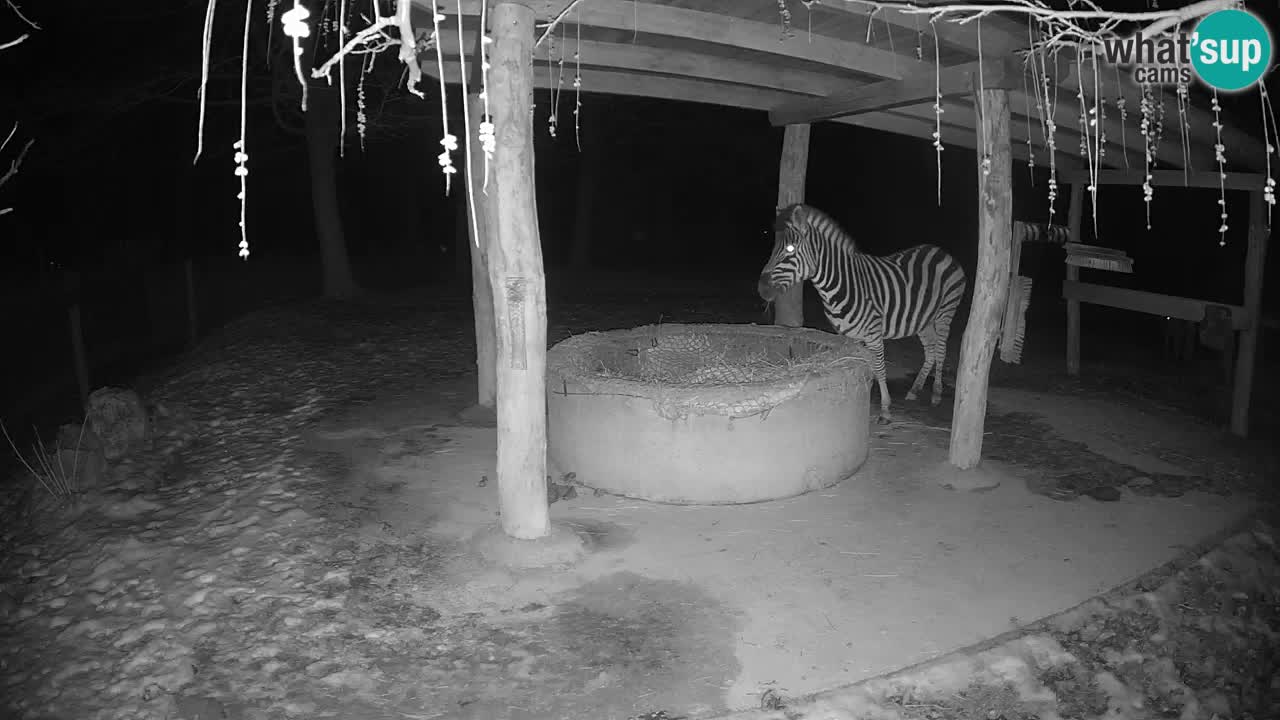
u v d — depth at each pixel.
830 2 4.70
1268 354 10.80
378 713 3.63
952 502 5.80
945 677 3.89
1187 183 7.76
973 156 20.66
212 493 6.02
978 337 6.03
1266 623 4.57
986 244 5.92
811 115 7.46
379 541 5.16
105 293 16.98
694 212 24.72
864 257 7.49
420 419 7.58
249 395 8.59
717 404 5.58
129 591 4.65
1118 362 10.32
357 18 10.84
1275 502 5.86
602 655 4.03
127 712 3.64
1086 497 5.90
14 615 4.51
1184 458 6.73
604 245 24.56
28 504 6.04
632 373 7.08
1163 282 14.66
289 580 4.69
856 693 3.73
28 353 14.16
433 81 11.48
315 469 6.35
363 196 26.25
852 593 4.61
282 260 22.69
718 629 4.25
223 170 23.25
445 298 14.57
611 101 18.58
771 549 5.11
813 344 7.08
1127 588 4.63
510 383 4.79
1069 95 6.05
